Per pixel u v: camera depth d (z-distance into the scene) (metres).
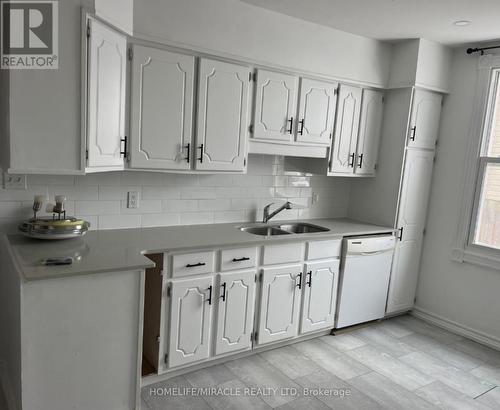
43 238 2.35
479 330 3.64
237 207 3.46
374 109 3.72
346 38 3.36
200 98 2.76
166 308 2.56
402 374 2.98
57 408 2.01
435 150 3.92
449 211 3.84
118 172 2.85
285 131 3.21
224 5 2.74
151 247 2.46
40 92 2.01
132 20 2.42
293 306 3.17
